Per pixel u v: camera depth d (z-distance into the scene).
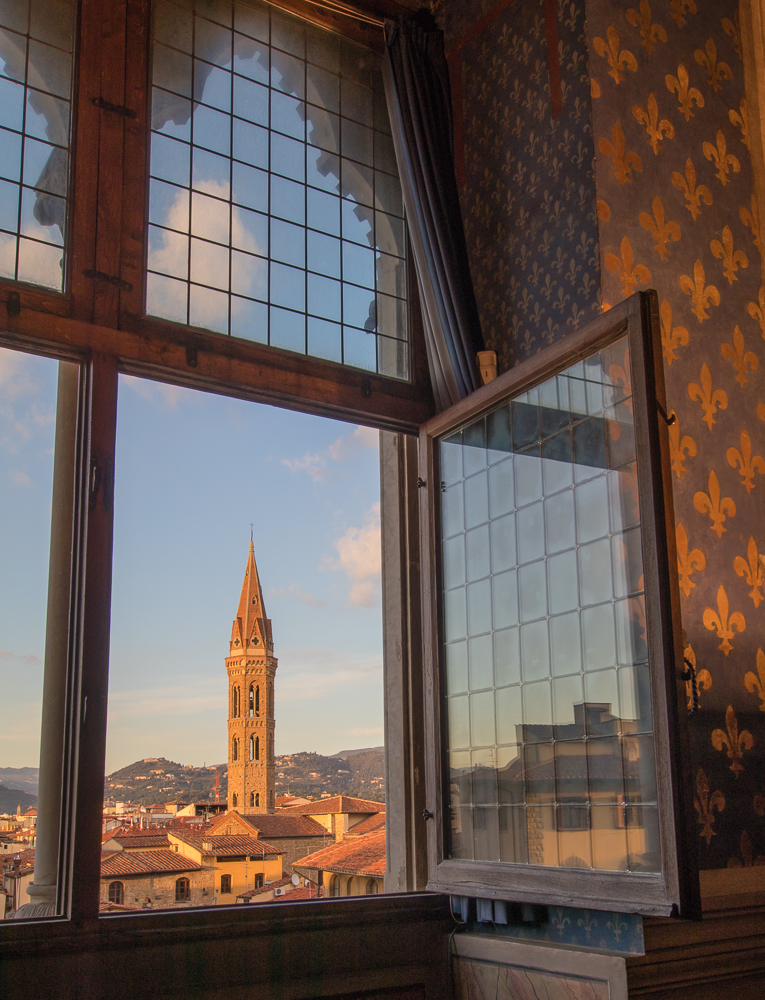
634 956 2.45
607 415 2.64
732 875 2.72
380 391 3.47
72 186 2.92
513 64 3.58
